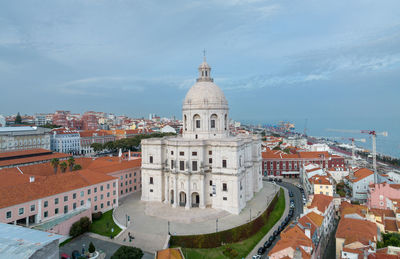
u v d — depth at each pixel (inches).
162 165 4379.9
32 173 4559.5
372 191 4419.3
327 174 5354.3
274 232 3634.4
